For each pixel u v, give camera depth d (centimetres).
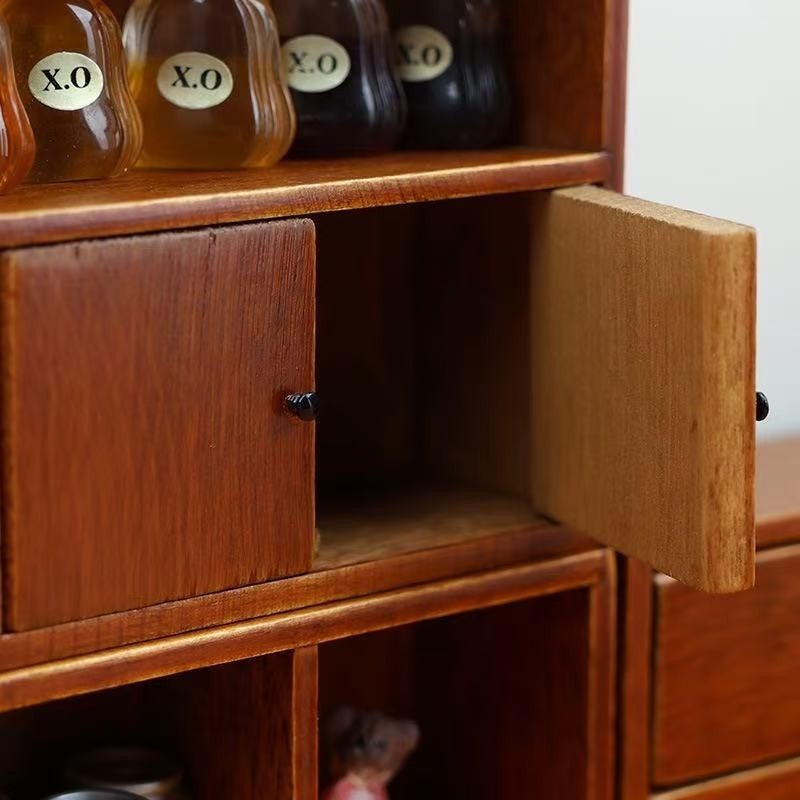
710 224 97
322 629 107
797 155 158
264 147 109
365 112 115
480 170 110
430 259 135
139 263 94
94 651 97
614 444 108
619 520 108
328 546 113
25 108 100
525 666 129
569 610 123
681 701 129
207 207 97
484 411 130
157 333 95
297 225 100
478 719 137
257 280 99
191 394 97
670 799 130
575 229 110
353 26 115
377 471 139
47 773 130
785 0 154
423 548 113
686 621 128
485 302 128
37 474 92
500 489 129
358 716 130
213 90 108
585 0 116
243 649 103
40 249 90
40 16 100
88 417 93
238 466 100
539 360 117
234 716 115
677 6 147
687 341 98
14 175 96
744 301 96
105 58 103
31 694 95
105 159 102
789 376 162
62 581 94
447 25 121
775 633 133
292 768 108
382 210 136
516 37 123
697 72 150
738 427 97
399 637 145
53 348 91
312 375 102
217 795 119
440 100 120
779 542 133
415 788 146
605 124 116
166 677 126
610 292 106
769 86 155
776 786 135
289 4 115
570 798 126
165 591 99
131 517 96
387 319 138
